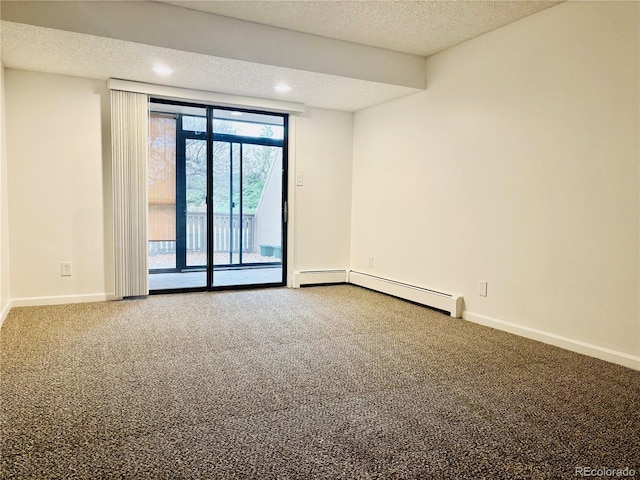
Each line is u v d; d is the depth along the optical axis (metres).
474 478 1.36
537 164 2.83
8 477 1.32
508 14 2.85
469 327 3.18
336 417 1.76
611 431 1.67
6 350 2.50
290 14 3.00
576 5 2.58
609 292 2.46
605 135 2.44
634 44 2.30
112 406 1.82
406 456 1.48
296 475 1.37
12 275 3.50
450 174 3.56
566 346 2.68
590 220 2.54
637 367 2.33
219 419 1.73
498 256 3.14
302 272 4.72
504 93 3.06
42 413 1.74
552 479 1.36
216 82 3.73
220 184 4.49
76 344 2.63
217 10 2.97
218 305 3.77
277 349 2.62
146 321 3.19
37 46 2.92
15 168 3.46
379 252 4.51
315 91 3.98
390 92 3.95
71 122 3.62
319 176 4.79
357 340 2.83
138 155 3.84
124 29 2.80
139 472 1.36
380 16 2.97
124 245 3.86
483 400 1.94
